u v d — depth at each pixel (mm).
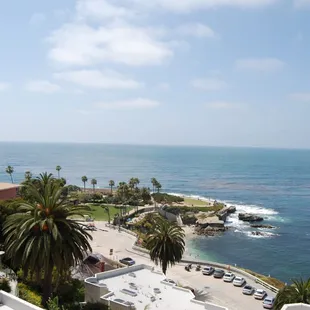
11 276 40500
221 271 73312
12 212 51812
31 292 38656
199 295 62500
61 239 34219
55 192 36469
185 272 75188
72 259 35875
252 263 95938
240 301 61094
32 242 33625
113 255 81750
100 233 102875
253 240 118500
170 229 60500
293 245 113500
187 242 113625
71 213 36531
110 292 41312
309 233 129875
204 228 130375
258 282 70688
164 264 59438
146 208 146000
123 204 150750
